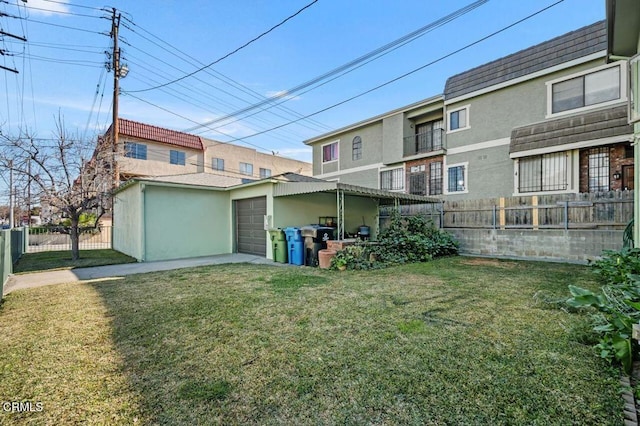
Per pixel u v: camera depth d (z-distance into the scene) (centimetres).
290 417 188
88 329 339
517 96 1181
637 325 221
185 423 184
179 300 452
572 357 255
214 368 250
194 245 1039
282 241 873
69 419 189
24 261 923
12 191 988
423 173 1497
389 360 257
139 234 924
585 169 1030
